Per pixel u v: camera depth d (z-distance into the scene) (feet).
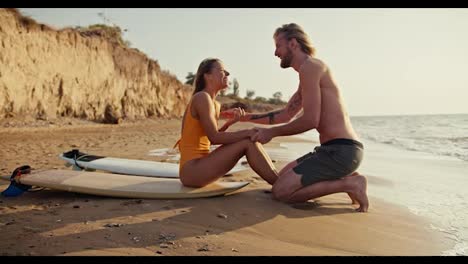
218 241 7.91
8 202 10.74
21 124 53.67
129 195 11.10
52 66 66.03
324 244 8.08
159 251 7.18
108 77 82.99
